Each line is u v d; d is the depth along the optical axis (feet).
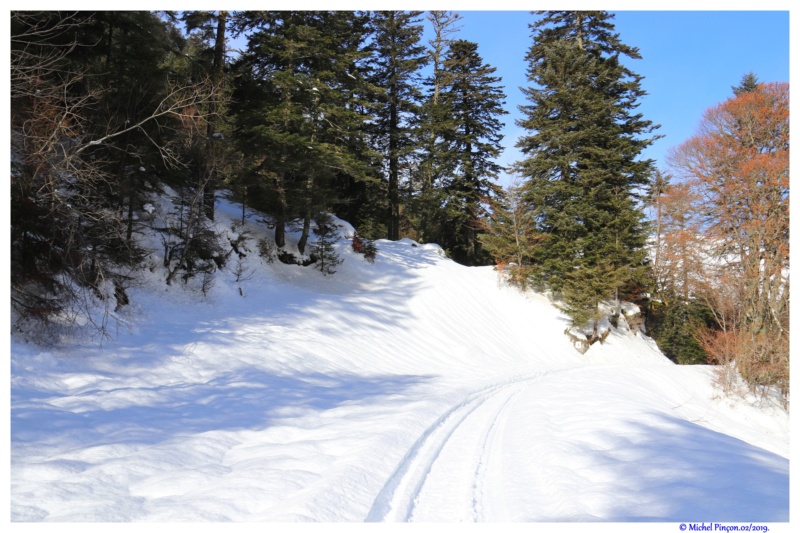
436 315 81.87
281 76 66.44
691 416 52.70
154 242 59.62
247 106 72.02
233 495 15.79
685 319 111.24
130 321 44.01
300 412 29.81
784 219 67.10
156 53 58.44
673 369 76.43
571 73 102.99
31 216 32.37
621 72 104.37
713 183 77.71
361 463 19.48
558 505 16.46
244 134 72.59
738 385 66.74
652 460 21.42
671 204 89.81
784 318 66.03
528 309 97.96
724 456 22.72
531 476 20.15
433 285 91.91
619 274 92.07
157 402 28.94
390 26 106.32
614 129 101.45
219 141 67.92
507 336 87.35
